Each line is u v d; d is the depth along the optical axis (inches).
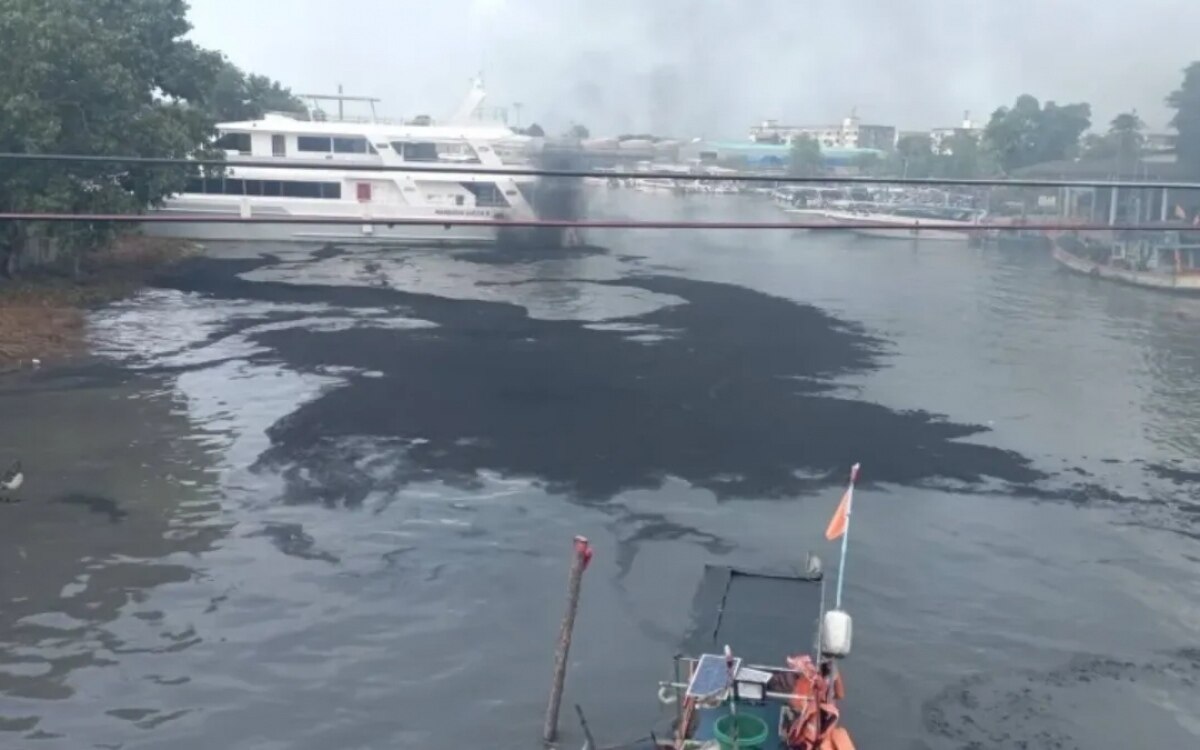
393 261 2406.5
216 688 672.4
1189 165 2691.9
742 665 577.0
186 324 1656.0
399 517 914.7
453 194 2632.9
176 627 739.4
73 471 1011.9
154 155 1902.1
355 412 1189.1
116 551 847.7
